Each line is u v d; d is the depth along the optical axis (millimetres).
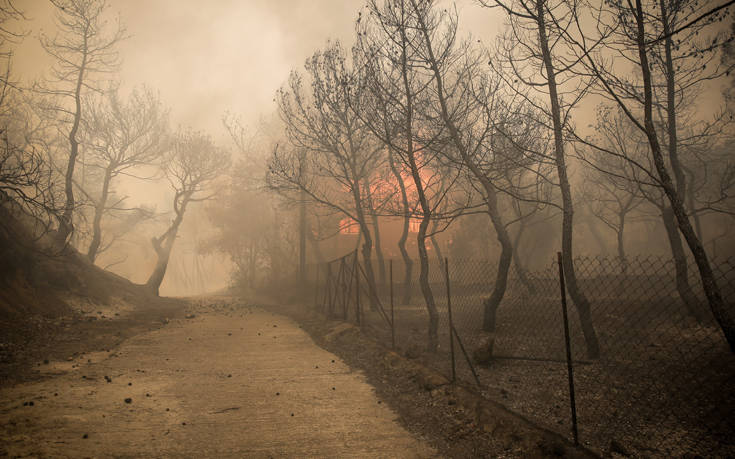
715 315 4805
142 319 15820
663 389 5465
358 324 11977
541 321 10539
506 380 6559
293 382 7031
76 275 17641
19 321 11117
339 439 4578
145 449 4219
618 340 8188
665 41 7543
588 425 4613
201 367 8117
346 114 15344
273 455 4141
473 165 10219
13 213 15547
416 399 5973
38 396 5859
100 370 7648
